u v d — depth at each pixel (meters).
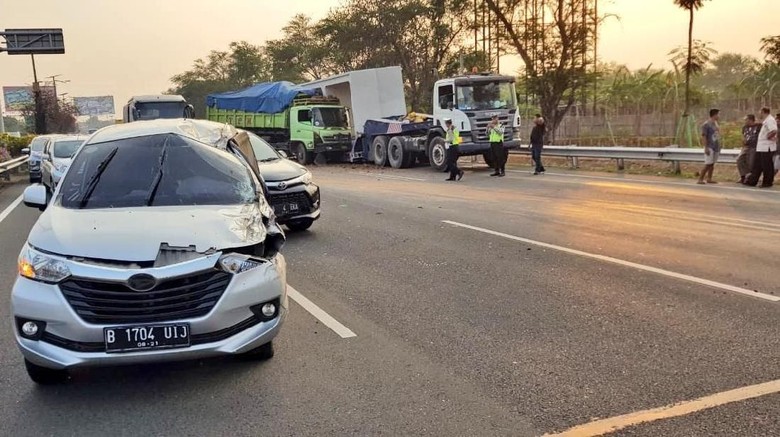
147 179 5.22
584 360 4.79
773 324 5.45
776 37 24.42
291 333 5.51
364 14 43.41
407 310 6.09
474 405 4.10
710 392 4.20
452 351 5.03
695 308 5.91
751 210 11.41
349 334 5.46
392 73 26.52
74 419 4.02
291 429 3.84
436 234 9.71
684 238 9.01
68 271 4.01
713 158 15.62
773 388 4.23
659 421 3.83
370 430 3.81
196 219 4.53
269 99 28.27
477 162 25.44
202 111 81.75
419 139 22.77
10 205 14.97
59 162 14.46
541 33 27.73
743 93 44.59
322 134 25.55
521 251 8.41
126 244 4.14
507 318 5.79
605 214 11.25
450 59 41.62
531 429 3.78
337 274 7.50
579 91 30.41
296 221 9.71
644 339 5.18
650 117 32.84
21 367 4.86
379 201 13.75
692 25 30.39
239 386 4.46
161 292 4.03
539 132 19.70
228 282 4.22
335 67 52.00
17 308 4.08
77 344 4.02
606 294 6.42
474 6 31.31
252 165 5.81
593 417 3.91
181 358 4.11
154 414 4.07
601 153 20.08
